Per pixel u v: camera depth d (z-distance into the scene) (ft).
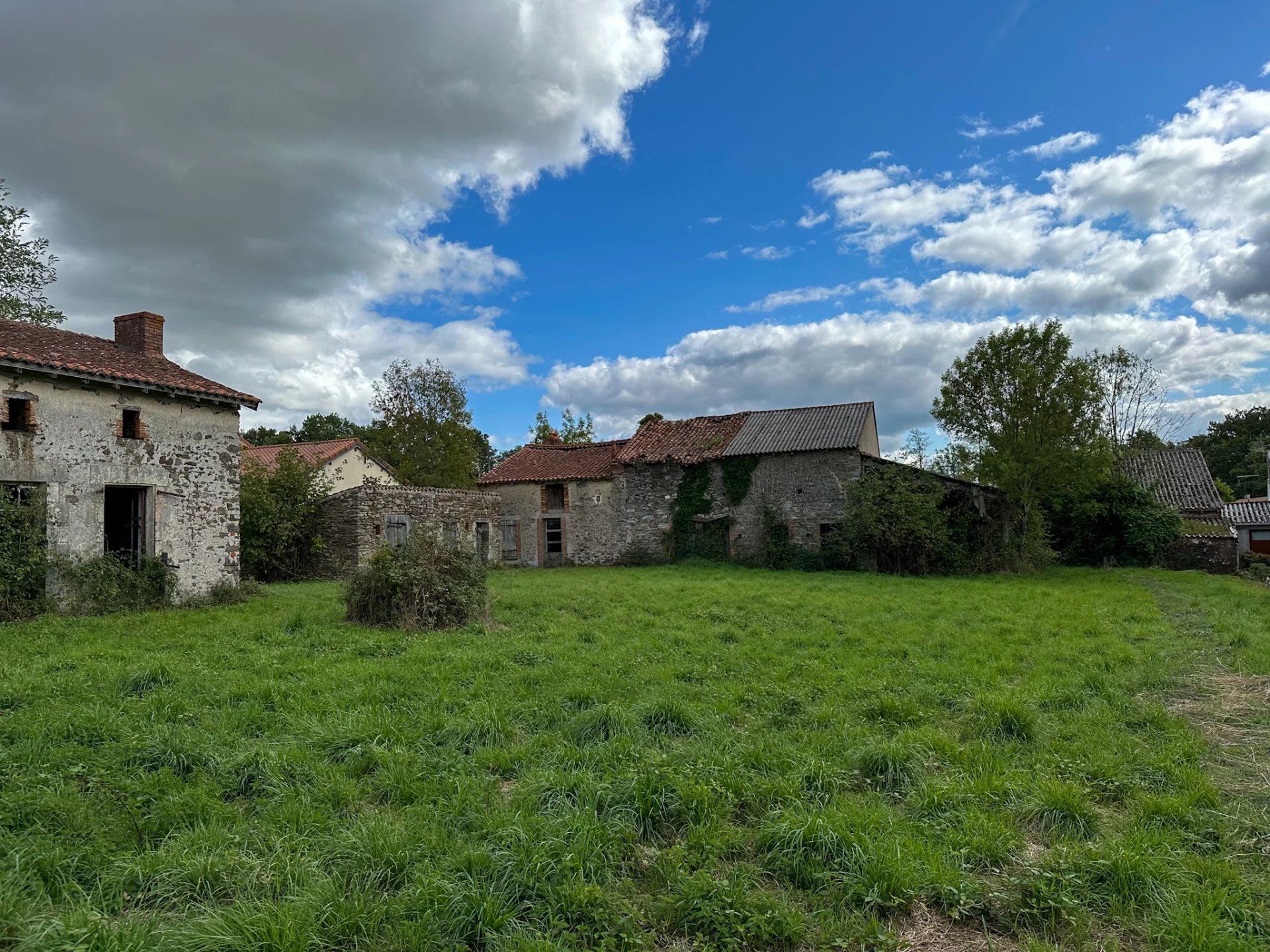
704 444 88.89
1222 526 91.71
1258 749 19.88
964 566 76.43
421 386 124.47
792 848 14.08
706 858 13.94
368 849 13.79
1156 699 24.62
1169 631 37.17
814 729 21.29
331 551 70.38
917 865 13.51
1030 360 77.56
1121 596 52.75
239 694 23.62
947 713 23.38
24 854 12.94
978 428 80.64
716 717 21.84
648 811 15.34
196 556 51.06
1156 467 107.24
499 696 24.16
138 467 47.55
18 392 41.32
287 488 69.26
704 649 32.58
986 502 82.99
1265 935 11.82
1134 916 12.46
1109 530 88.28
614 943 11.58
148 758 17.52
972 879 13.32
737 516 84.48
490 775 17.87
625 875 13.58
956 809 16.03
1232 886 12.94
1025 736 20.68
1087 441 76.43
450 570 40.55
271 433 186.39
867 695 24.82
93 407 45.06
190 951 10.89
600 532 91.15
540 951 11.12
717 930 11.92
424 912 12.07
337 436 195.31
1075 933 11.94
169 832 14.47
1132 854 13.50
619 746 18.98
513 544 93.97
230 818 15.12
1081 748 19.58
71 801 14.92
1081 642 34.32
